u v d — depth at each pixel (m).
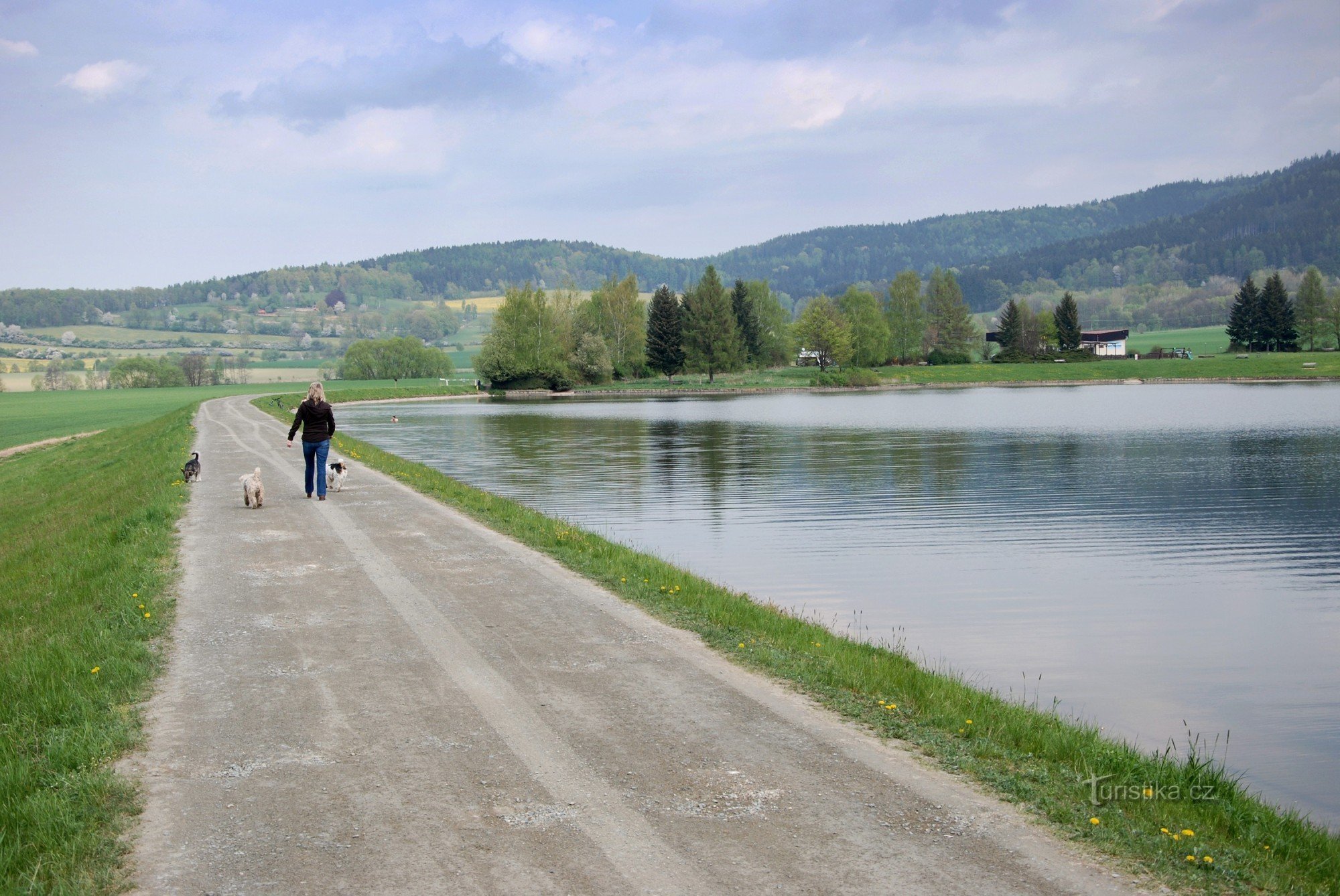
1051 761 7.06
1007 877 5.13
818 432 57.94
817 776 6.42
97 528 17.39
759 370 156.25
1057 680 12.52
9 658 9.08
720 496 30.11
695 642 9.73
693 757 6.71
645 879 5.04
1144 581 18.56
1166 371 138.00
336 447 35.50
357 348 176.38
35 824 5.60
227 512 18.48
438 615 10.69
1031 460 40.97
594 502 28.98
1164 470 37.16
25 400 120.31
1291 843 5.93
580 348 135.38
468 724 7.31
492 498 22.00
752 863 5.23
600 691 8.12
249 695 7.96
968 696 8.80
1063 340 163.12
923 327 162.25
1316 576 19.12
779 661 9.05
